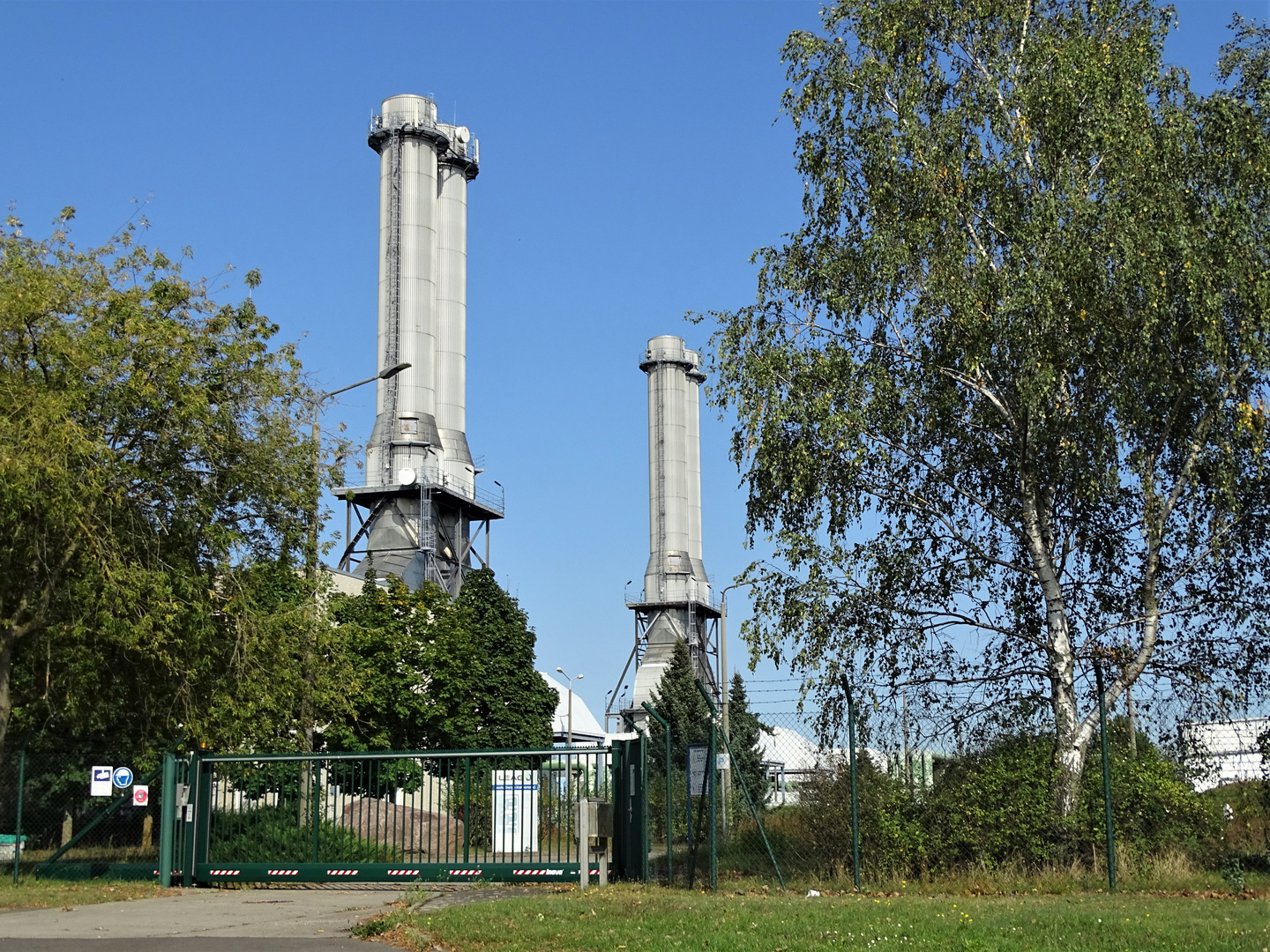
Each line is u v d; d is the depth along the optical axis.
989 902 15.22
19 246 22.27
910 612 20.70
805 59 22.06
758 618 20.59
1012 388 19.92
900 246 20.12
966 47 21.88
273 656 24.00
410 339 68.25
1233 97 20.19
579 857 18.62
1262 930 11.64
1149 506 19.44
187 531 22.56
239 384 23.50
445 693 37.38
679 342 107.88
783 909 14.25
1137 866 17.81
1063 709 19.42
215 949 11.87
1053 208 19.17
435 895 17.27
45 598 21.86
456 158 72.69
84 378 20.95
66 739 26.42
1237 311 19.02
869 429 20.67
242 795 21.44
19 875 20.66
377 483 66.75
